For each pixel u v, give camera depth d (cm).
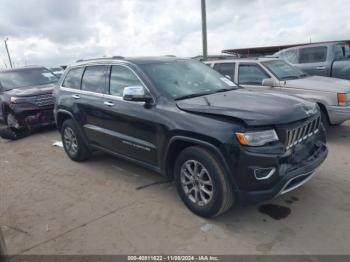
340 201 384
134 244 329
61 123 612
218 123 330
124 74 455
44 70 1016
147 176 501
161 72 436
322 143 390
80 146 564
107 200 429
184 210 386
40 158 638
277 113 329
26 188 491
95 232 355
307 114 351
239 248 310
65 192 465
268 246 311
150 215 381
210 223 354
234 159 315
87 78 534
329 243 309
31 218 398
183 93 410
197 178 359
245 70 718
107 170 539
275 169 315
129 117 429
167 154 384
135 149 435
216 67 765
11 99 824
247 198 320
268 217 360
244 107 345
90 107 507
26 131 842
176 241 328
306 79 667
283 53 1009
